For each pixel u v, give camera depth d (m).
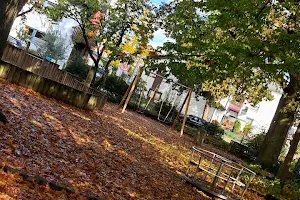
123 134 17.17
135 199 8.30
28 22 41.00
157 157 15.30
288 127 24.53
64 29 41.69
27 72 16.12
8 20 7.86
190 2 19.19
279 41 10.56
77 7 30.39
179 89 43.47
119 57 31.20
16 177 5.88
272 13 13.23
